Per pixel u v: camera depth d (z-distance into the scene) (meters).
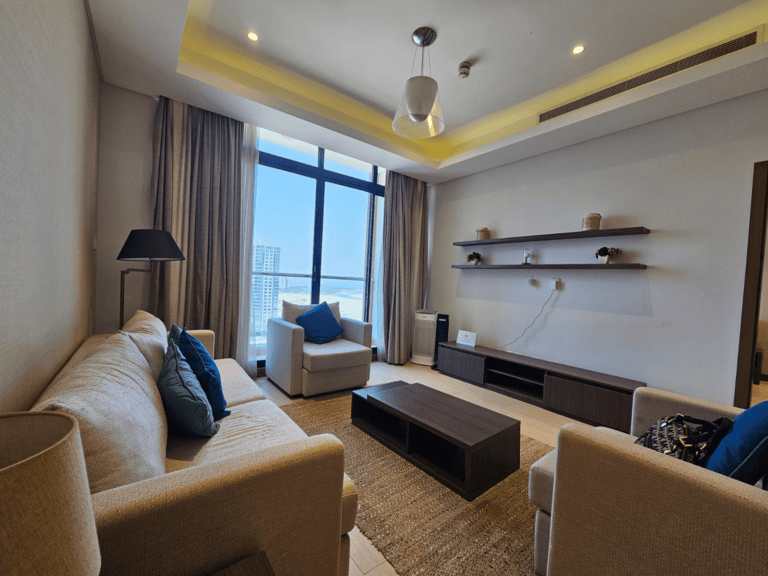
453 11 2.09
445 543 1.39
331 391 3.09
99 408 0.76
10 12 0.71
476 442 1.67
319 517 0.85
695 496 0.79
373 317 4.64
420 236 4.70
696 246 2.50
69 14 1.30
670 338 2.61
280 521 0.78
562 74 2.70
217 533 0.70
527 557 1.33
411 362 4.55
